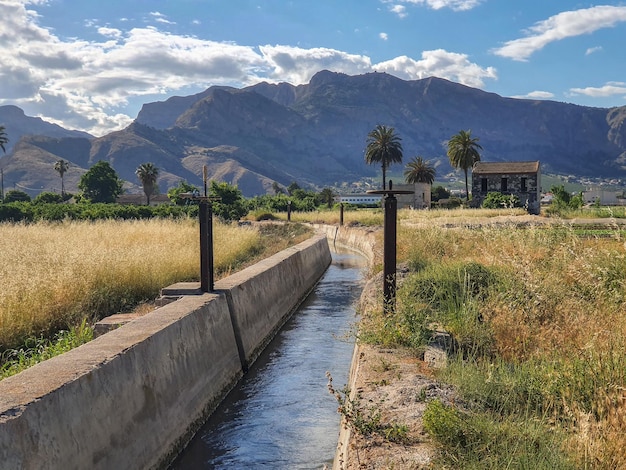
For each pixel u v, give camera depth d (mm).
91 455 5582
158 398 7391
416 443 5129
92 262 13828
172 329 8438
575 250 10398
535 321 8086
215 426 8688
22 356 8297
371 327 9398
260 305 13992
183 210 46062
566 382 5793
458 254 14867
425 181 102312
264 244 29875
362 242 37062
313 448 7863
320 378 10977
